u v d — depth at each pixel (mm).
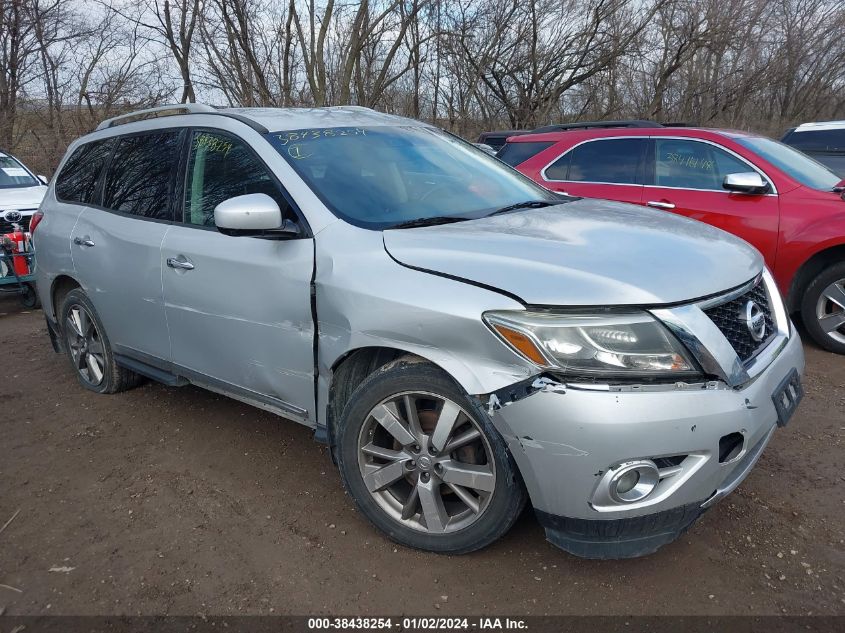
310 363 2893
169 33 12875
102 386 4500
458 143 4066
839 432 3713
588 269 2373
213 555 2771
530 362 2244
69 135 14891
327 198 2988
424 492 2621
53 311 4793
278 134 3312
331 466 3482
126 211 3928
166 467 3525
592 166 6422
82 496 3268
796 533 2801
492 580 2572
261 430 3924
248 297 3072
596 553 2352
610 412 2160
